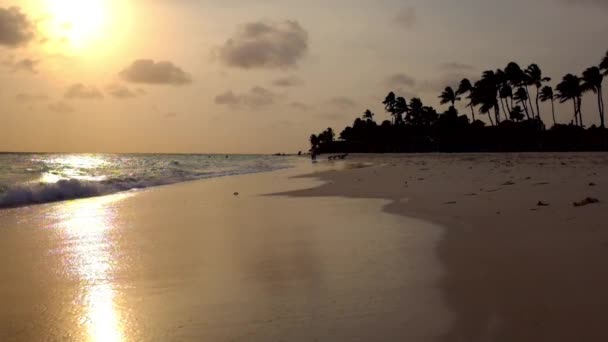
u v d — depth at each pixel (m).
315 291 5.64
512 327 4.23
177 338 4.46
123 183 23.77
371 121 155.25
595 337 3.90
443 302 4.99
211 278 6.43
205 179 31.09
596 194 11.27
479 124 101.38
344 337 4.28
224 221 11.67
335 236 9.07
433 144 121.44
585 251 6.35
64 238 9.58
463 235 8.33
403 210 12.18
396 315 4.72
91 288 6.13
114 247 8.64
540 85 86.06
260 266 6.98
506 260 6.37
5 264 7.44
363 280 5.98
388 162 58.28
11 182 19.02
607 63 74.31
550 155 60.59
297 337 4.33
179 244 8.82
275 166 57.84
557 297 4.82
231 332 4.54
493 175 21.12
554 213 9.33
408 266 6.52
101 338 4.54
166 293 5.83
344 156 102.06
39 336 4.61
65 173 28.27
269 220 11.62
